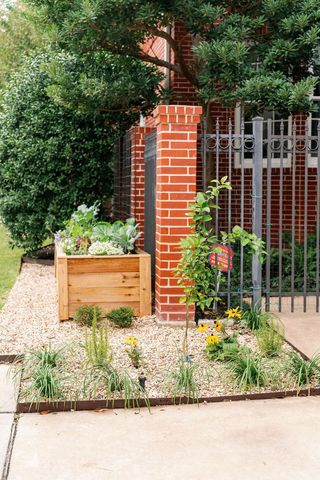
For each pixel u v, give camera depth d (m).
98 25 8.59
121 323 6.88
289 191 11.25
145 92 9.70
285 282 9.07
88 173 11.77
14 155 12.00
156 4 8.59
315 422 4.59
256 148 7.31
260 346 5.92
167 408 4.86
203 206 6.43
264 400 5.02
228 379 5.25
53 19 9.30
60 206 11.91
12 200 12.00
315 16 8.54
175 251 6.98
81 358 5.72
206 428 4.49
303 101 8.36
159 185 7.00
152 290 8.55
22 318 7.54
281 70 9.00
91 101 9.59
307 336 6.56
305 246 7.62
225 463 3.96
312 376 5.32
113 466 3.92
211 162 10.47
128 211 10.85
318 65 9.27
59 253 7.69
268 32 9.43
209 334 6.65
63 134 11.53
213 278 7.20
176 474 3.82
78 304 7.24
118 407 4.85
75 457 4.04
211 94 8.88
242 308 7.27
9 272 11.73
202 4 8.69
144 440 4.29
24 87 11.89
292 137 7.46
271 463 3.96
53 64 9.55
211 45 8.52
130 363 5.67
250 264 9.27
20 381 5.18
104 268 7.25
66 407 4.80
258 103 8.72
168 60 11.23
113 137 11.69
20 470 3.87
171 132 6.88
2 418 4.61
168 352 6.00
